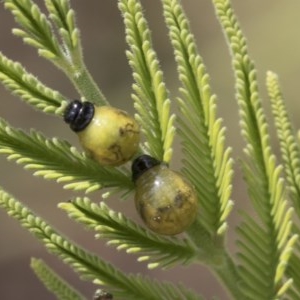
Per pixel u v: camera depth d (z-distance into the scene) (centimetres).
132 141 14
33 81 14
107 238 14
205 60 64
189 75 14
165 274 53
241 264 14
